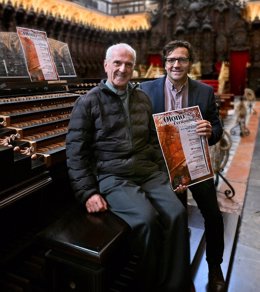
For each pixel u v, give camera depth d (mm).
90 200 1758
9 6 11359
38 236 1596
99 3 19109
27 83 2648
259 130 7812
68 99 2938
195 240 2615
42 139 2229
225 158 4105
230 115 10188
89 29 16531
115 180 1807
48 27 13875
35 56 2799
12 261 2146
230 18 16281
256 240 2838
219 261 2176
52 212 2676
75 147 1785
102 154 1848
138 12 18391
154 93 2141
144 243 1615
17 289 1954
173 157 1919
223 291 2078
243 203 3561
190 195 3787
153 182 1900
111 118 1820
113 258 1720
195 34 16844
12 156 1670
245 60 16594
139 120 1903
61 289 1602
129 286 1966
